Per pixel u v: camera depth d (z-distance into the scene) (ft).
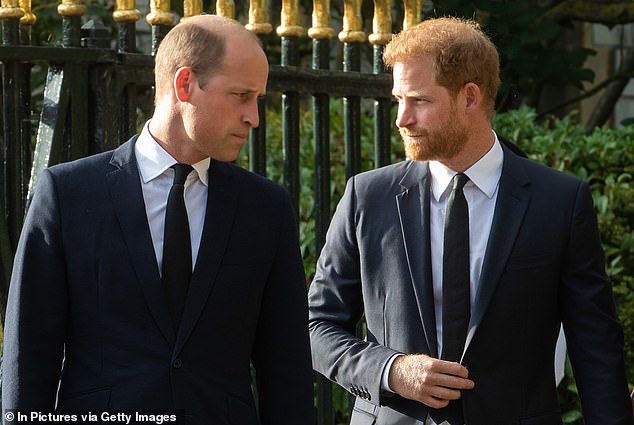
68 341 26.73
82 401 26.03
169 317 26.27
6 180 32.81
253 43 26.48
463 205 30.37
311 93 39.73
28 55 32.30
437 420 29.96
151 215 26.84
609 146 55.57
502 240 30.09
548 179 30.89
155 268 26.30
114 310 26.16
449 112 29.53
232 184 27.76
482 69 29.84
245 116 26.35
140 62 34.73
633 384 52.31
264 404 28.81
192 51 26.09
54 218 26.40
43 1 62.85
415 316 30.35
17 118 32.76
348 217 32.07
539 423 30.32
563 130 57.82
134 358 26.05
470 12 69.00
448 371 29.30
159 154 26.99
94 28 34.27
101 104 33.88
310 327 32.35
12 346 26.09
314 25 40.19
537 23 71.26
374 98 41.86
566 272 30.68
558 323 31.37
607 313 30.63
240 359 27.37
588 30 94.94
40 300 26.18
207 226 27.04
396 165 32.30
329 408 40.75
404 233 30.81
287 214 28.43
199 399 26.22
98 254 26.27
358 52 41.29
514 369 30.09
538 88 78.13
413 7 41.86
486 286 29.84
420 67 29.43
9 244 32.35
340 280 32.30
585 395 30.45
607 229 52.85
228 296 26.94
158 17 35.17
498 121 58.39
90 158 27.35
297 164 39.47
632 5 76.18
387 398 30.66
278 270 28.25
